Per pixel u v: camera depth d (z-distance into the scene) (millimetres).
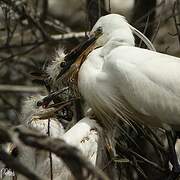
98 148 10219
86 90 10500
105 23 10914
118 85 10312
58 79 10914
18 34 14891
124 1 17125
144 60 10352
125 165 10867
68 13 18484
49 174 9836
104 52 10664
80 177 5879
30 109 10680
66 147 5902
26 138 6008
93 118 10711
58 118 10812
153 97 10297
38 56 15750
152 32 12875
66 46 13961
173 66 10430
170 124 10531
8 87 14383
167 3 13438
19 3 14531
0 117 13734
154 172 11352
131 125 10695
